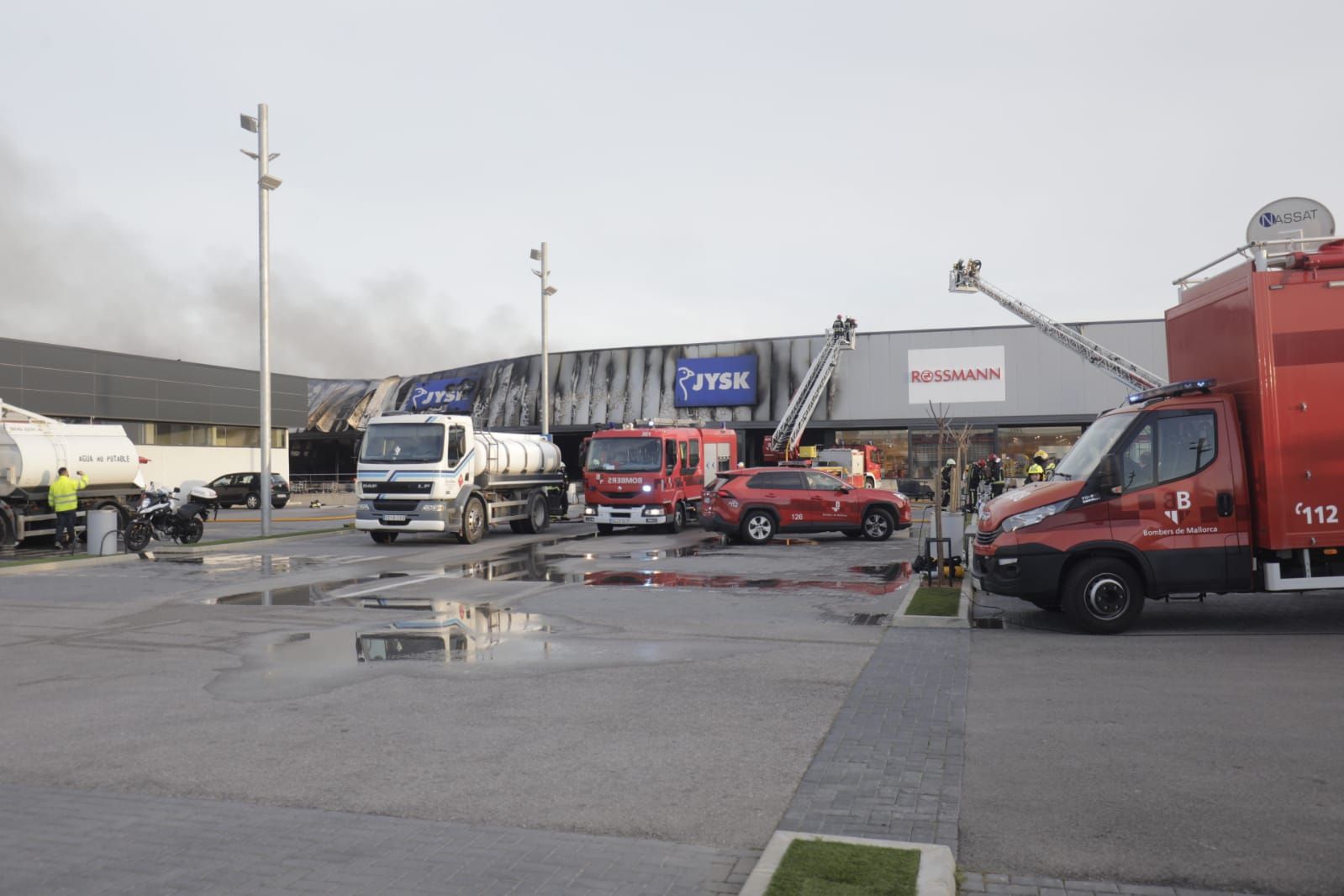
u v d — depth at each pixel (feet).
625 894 13.61
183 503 83.20
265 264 84.23
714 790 18.08
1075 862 14.66
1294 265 33.35
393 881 14.07
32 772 19.70
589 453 86.58
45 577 55.77
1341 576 33.22
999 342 165.37
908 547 69.82
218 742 21.67
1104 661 29.48
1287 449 33.09
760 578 52.01
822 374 142.82
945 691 25.90
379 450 75.82
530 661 30.60
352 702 25.36
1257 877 14.12
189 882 14.08
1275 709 23.35
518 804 17.42
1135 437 34.81
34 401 137.59
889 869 13.71
